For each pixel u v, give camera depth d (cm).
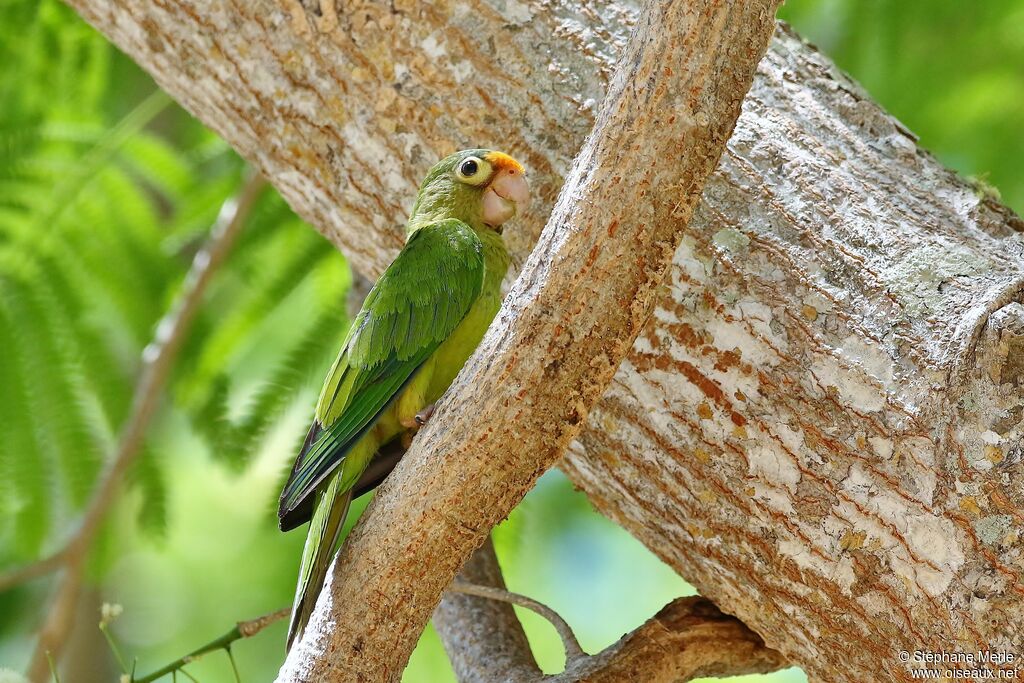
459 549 554
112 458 1002
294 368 1035
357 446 687
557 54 672
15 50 1012
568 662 698
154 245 1060
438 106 695
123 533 1152
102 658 1387
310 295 1071
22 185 1018
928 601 567
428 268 695
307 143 728
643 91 510
